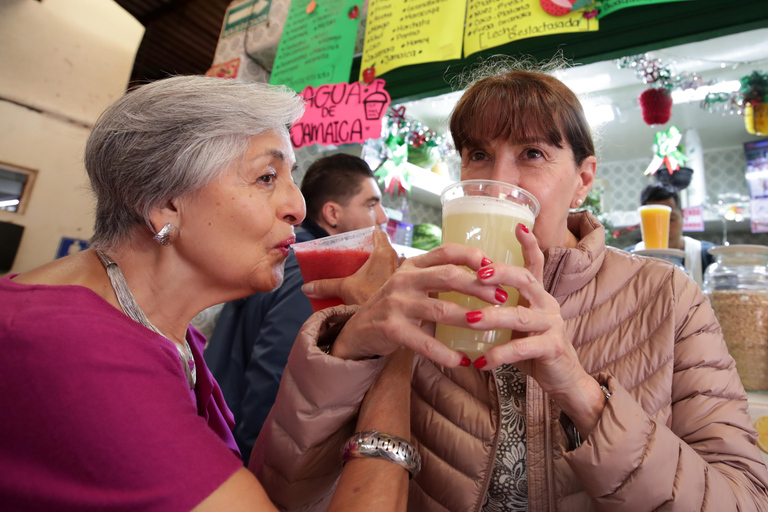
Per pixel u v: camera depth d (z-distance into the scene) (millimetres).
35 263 1948
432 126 3533
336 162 1996
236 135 660
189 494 447
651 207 1619
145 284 696
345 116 1881
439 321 515
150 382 512
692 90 2436
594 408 590
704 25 1419
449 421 774
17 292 555
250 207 670
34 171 1950
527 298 543
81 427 450
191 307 738
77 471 446
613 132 4551
